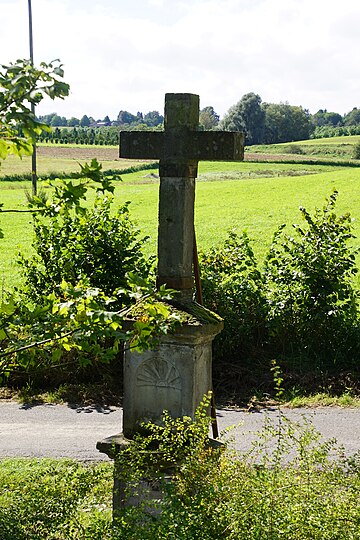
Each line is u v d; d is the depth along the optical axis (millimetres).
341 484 4770
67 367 11352
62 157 62562
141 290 4605
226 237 26344
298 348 12156
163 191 5754
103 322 4359
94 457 8430
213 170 58219
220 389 11320
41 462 8102
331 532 4145
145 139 5750
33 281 11953
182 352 5645
